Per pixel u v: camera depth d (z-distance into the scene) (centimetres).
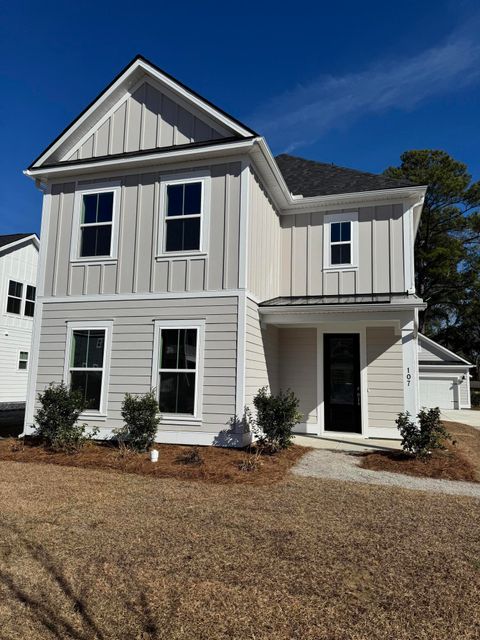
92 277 994
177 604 298
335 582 333
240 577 337
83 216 1030
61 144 1038
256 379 952
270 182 1054
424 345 2464
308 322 974
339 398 1108
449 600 310
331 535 430
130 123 1020
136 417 820
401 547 404
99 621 279
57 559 365
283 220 1208
